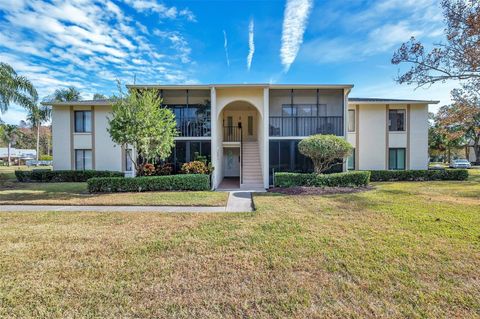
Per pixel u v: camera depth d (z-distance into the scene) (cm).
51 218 652
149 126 1102
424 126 1650
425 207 725
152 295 300
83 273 352
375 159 1669
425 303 283
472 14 888
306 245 451
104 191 1084
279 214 674
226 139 1842
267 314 266
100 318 260
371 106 1669
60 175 1540
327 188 1116
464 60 970
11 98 1562
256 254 415
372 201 826
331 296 298
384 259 391
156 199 902
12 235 509
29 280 333
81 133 1692
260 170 1474
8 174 1936
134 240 481
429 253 410
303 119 1399
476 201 816
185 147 1364
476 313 267
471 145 4159
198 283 327
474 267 364
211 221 615
